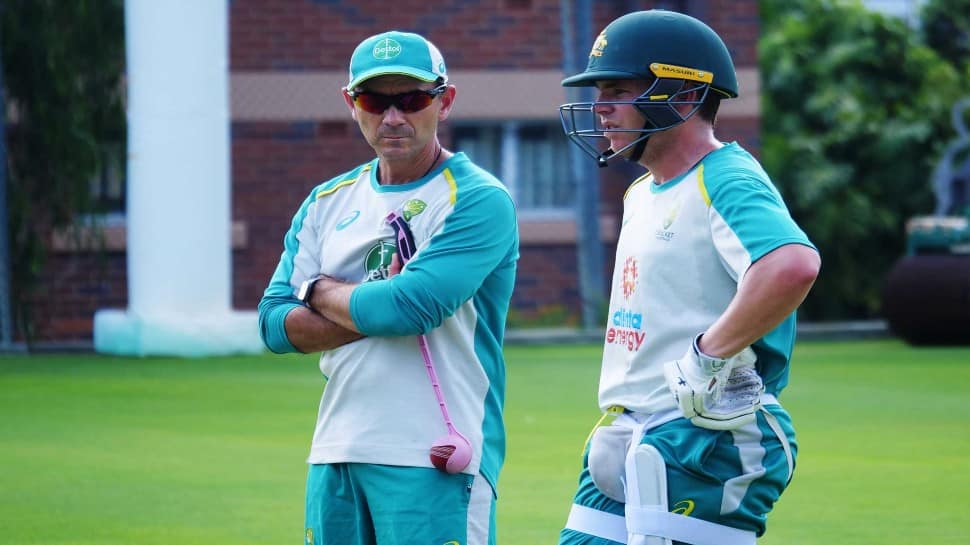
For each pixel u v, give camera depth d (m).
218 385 37.91
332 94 55.38
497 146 56.81
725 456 12.51
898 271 50.19
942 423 32.19
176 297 44.81
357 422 13.59
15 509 22.91
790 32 65.75
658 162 13.08
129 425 31.48
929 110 63.59
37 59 47.84
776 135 63.28
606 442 13.34
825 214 60.88
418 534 13.30
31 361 43.59
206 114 44.22
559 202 56.88
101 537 20.97
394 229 13.71
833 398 36.38
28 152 48.94
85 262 53.31
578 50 52.09
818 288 61.88
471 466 13.57
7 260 47.31
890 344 51.94
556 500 23.75
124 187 54.03
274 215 55.34
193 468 26.55
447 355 13.71
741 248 12.00
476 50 55.97
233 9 54.91
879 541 20.86
